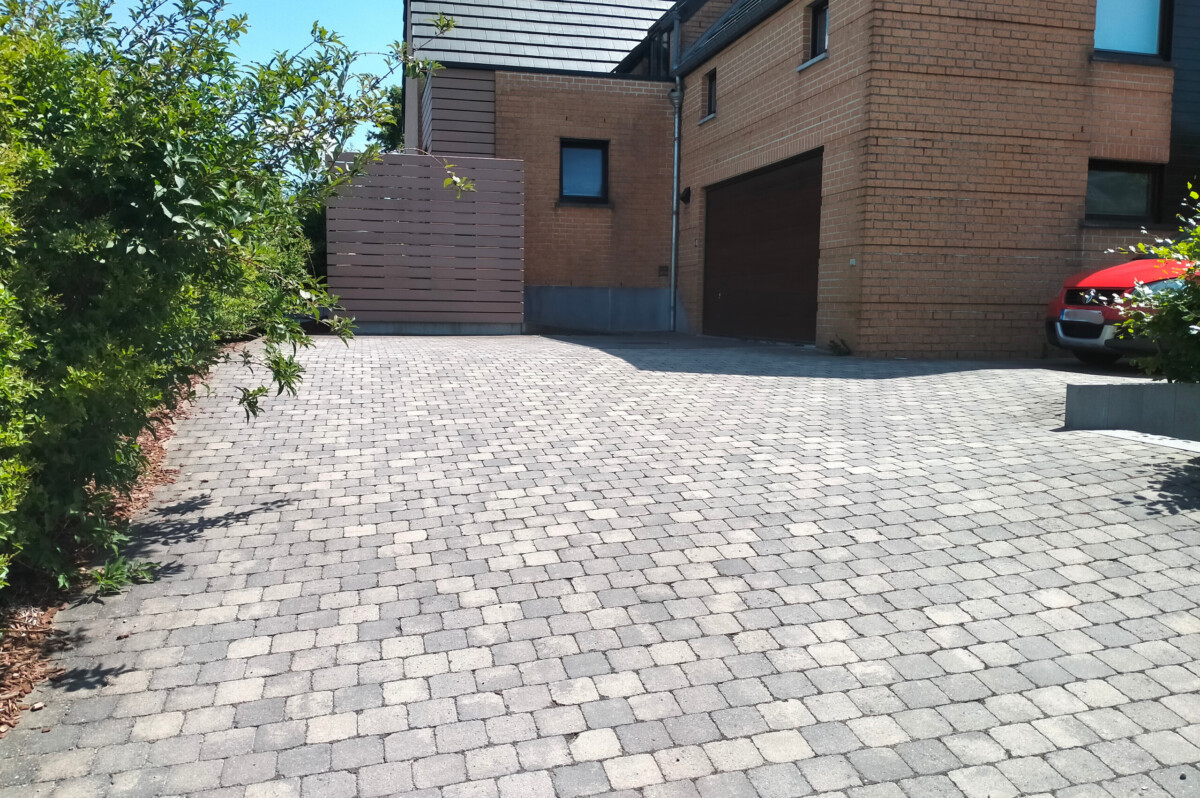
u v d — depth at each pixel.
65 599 4.02
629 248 18.25
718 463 5.91
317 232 16.17
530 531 4.77
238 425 6.97
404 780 2.83
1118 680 3.33
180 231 3.95
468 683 3.37
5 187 3.17
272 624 3.81
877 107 11.12
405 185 15.03
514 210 15.41
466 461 6.03
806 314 13.15
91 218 4.04
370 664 3.50
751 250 15.01
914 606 3.91
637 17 19.47
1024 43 11.48
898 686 3.32
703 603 3.96
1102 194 12.34
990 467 5.66
